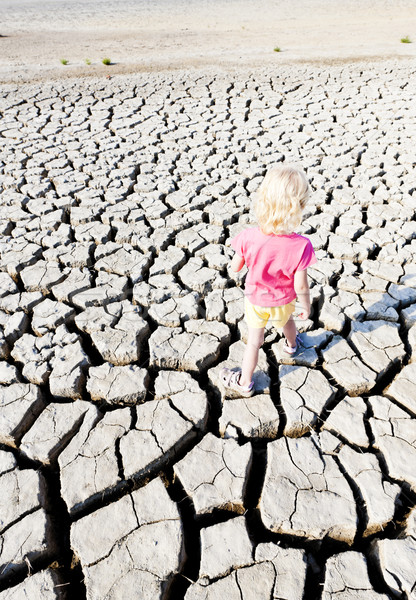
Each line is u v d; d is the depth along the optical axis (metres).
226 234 3.97
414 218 3.93
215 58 9.66
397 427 2.18
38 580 1.72
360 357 2.62
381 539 1.84
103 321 2.94
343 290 3.13
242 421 2.27
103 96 7.36
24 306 3.13
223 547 1.77
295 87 7.39
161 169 4.90
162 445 2.17
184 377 2.53
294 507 1.89
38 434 2.26
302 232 3.77
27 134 5.98
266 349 2.74
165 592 1.69
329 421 2.25
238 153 5.15
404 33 11.59
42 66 9.60
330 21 14.24
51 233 3.94
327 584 1.65
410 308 2.88
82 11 18.80
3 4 22.41
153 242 3.73
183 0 21.17
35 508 1.96
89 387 2.50
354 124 5.72
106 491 2.04
